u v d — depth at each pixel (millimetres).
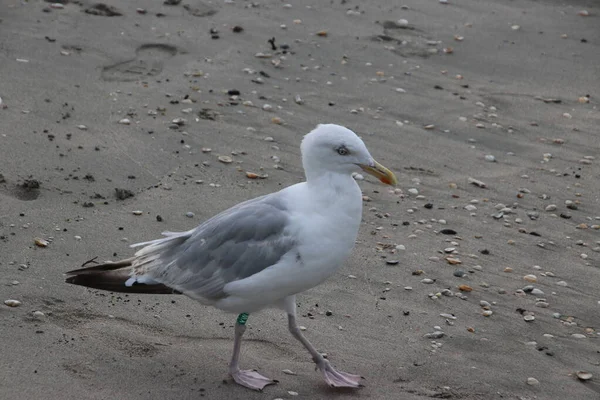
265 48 18000
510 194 14156
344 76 17422
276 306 9320
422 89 17344
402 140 15469
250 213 9133
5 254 10844
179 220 12211
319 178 9125
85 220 11883
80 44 17031
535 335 10516
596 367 9930
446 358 9867
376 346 9992
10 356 8961
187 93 15898
